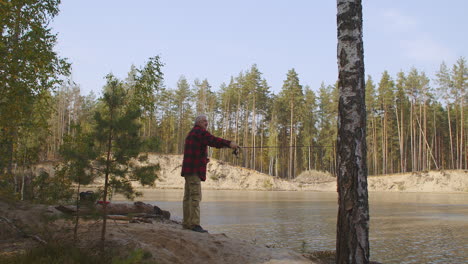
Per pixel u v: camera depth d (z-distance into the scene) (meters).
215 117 78.62
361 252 4.68
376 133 74.56
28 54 8.29
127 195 5.16
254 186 58.06
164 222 8.17
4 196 7.50
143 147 5.32
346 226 4.79
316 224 15.08
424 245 10.70
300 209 22.92
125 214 8.24
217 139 6.48
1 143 9.11
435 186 55.69
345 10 5.18
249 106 70.56
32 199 7.52
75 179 5.19
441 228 14.52
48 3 9.31
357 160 4.84
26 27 8.77
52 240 4.92
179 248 5.06
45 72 9.29
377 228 14.55
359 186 4.80
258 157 78.38
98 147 5.18
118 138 5.20
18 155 9.98
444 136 78.75
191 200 6.54
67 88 64.56
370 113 72.50
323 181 61.88
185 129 72.69
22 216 6.18
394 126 74.69
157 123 69.00
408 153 82.75
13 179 9.82
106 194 5.07
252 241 10.48
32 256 4.34
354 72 5.03
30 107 9.30
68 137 5.65
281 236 11.66
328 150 77.44
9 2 8.03
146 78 11.09
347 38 5.12
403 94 69.75
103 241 4.81
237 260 5.10
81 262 4.25
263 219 16.64
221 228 13.21
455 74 61.56
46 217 5.34
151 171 5.30
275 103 74.69
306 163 79.38
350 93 5.00
